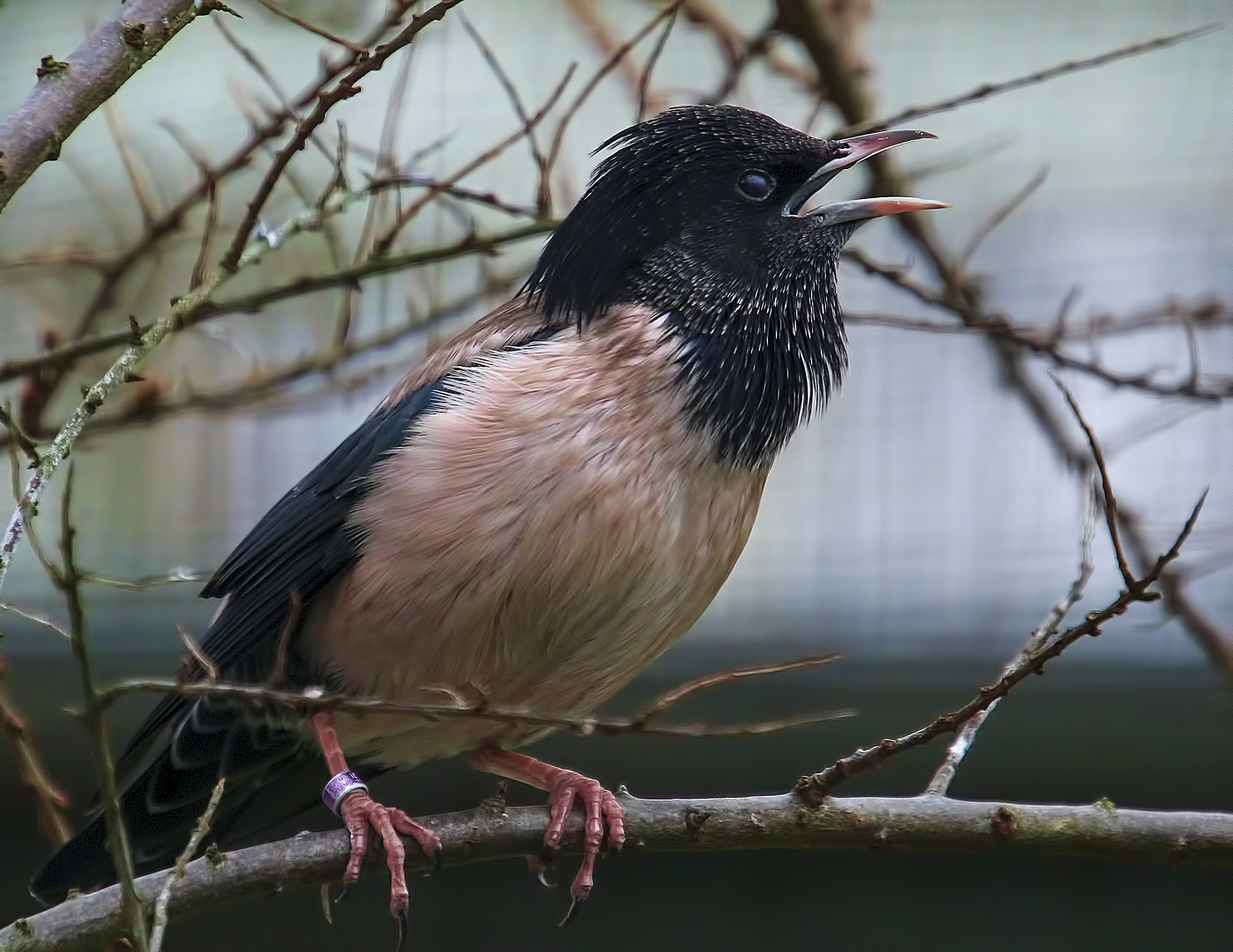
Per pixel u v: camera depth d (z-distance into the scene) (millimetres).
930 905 11297
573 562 7820
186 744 8555
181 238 10672
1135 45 9672
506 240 9078
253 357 10203
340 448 8672
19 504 6285
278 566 8562
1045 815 7461
